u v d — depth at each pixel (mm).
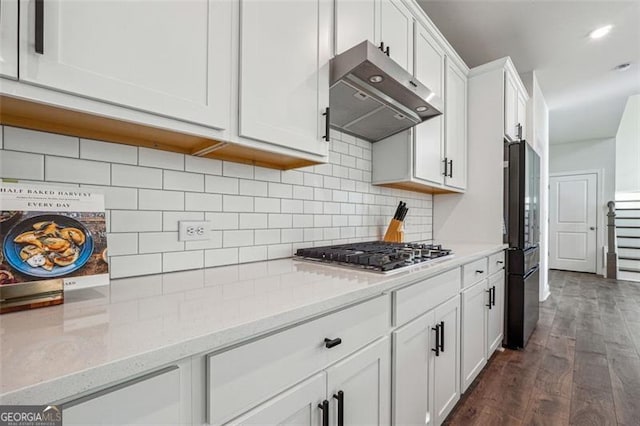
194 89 858
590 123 5066
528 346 2469
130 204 1010
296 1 1145
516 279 2414
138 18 755
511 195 2451
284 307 714
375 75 1299
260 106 1018
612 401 1728
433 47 2070
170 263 1104
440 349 1435
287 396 722
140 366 475
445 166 2258
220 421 598
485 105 2580
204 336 552
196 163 1177
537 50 2936
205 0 886
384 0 1609
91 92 682
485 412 1637
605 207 5770
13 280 636
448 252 1619
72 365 430
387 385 1088
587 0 2275
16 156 806
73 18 658
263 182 1410
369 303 998
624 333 2754
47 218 693
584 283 4930
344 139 1889
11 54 588
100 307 695
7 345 486
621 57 3076
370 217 2080
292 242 1541
